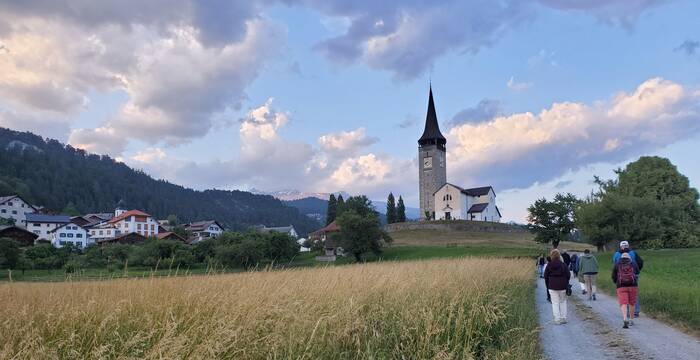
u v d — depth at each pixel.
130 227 150.50
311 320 6.73
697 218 65.75
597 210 60.16
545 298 21.34
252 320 6.03
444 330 7.93
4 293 7.45
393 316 8.55
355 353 6.98
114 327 5.94
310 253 102.81
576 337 11.37
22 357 4.89
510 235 119.19
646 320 13.81
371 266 15.82
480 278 15.23
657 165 66.81
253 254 40.00
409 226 123.69
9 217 144.75
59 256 52.72
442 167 137.88
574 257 30.16
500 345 8.57
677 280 24.34
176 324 5.40
